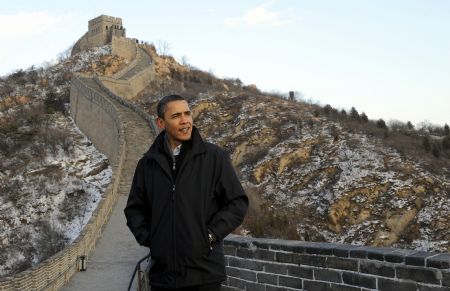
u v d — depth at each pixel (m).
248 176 45.31
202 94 67.06
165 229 4.34
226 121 59.09
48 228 34.19
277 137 51.69
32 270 14.23
